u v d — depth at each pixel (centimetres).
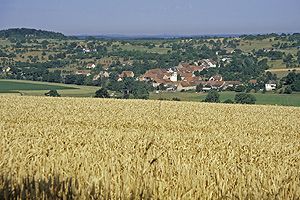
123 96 7669
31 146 1379
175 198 766
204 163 1118
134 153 1271
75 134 1752
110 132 1861
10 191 755
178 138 1772
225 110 3991
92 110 3506
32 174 873
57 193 751
